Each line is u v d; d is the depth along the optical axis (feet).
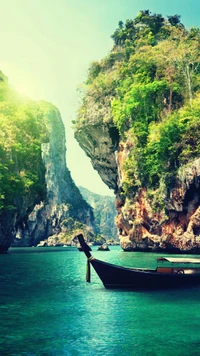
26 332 46.75
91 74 289.94
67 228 570.46
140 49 252.21
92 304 63.00
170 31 294.05
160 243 208.85
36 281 92.27
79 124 282.36
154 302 64.54
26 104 292.61
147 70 228.02
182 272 82.74
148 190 213.05
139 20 313.94
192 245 185.47
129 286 77.82
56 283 88.89
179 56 226.79
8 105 269.85
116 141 265.95
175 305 62.28
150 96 215.31
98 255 219.20
